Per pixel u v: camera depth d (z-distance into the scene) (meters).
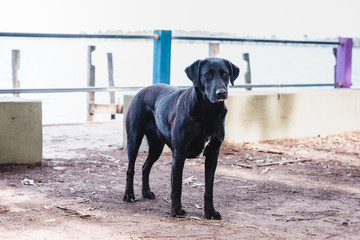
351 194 6.03
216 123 4.64
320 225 4.76
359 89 10.89
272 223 4.76
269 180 6.58
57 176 6.30
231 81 4.67
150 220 4.69
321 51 82.44
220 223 4.68
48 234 4.12
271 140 9.33
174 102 4.93
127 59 49.03
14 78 15.11
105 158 7.41
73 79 25.17
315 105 9.91
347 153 8.66
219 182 6.37
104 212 4.89
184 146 4.73
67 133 9.46
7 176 6.18
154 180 6.32
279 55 65.56
